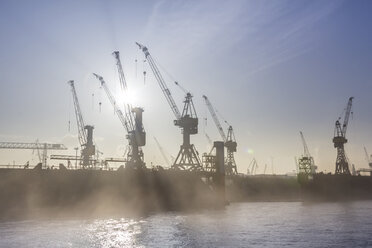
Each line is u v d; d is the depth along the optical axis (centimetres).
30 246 7431
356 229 9944
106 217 13050
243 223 11375
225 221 12019
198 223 11325
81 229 9688
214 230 9762
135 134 18650
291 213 15438
